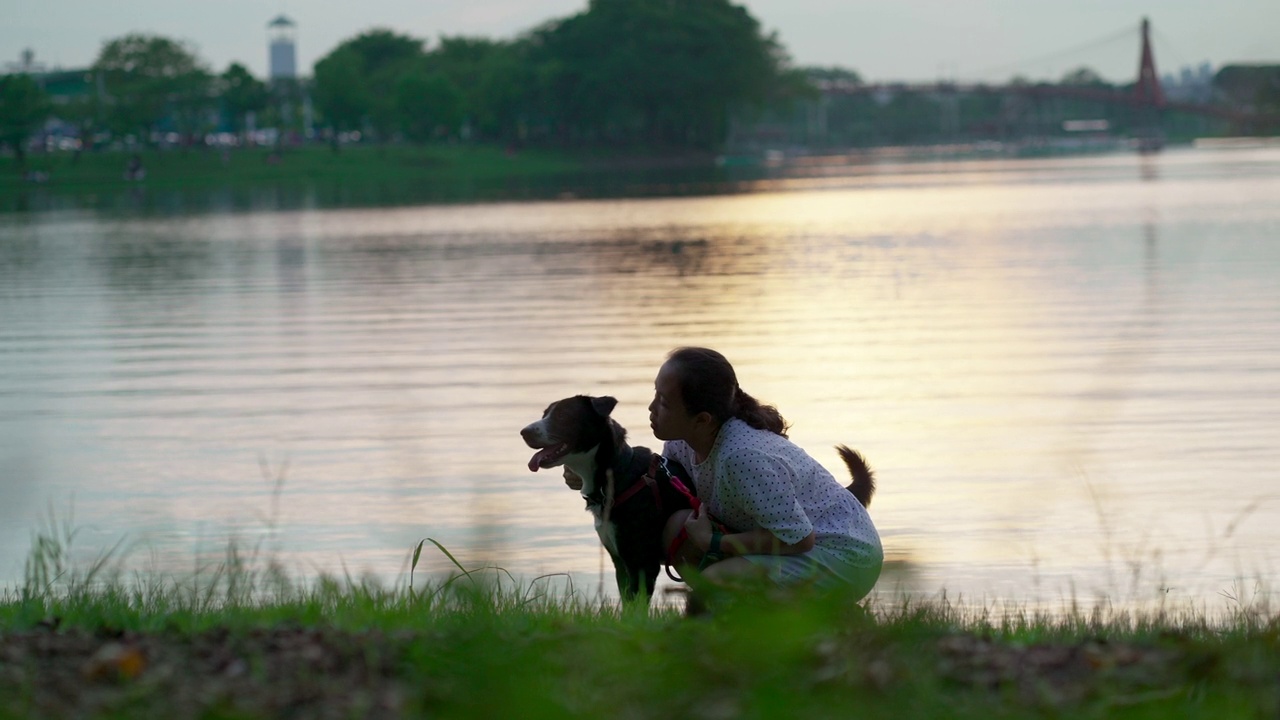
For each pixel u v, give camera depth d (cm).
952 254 2452
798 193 5491
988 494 814
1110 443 941
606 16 11506
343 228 3703
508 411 1096
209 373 1313
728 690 290
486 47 13550
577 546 709
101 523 780
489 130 11775
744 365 1306
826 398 1132
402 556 701
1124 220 3159
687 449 502
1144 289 1808
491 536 426
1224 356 1267
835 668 300
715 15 11706
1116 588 618
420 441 988
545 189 6694
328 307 1836
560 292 1969
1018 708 290
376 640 339
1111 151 15162
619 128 12412
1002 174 7356
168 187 7631
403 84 10031
